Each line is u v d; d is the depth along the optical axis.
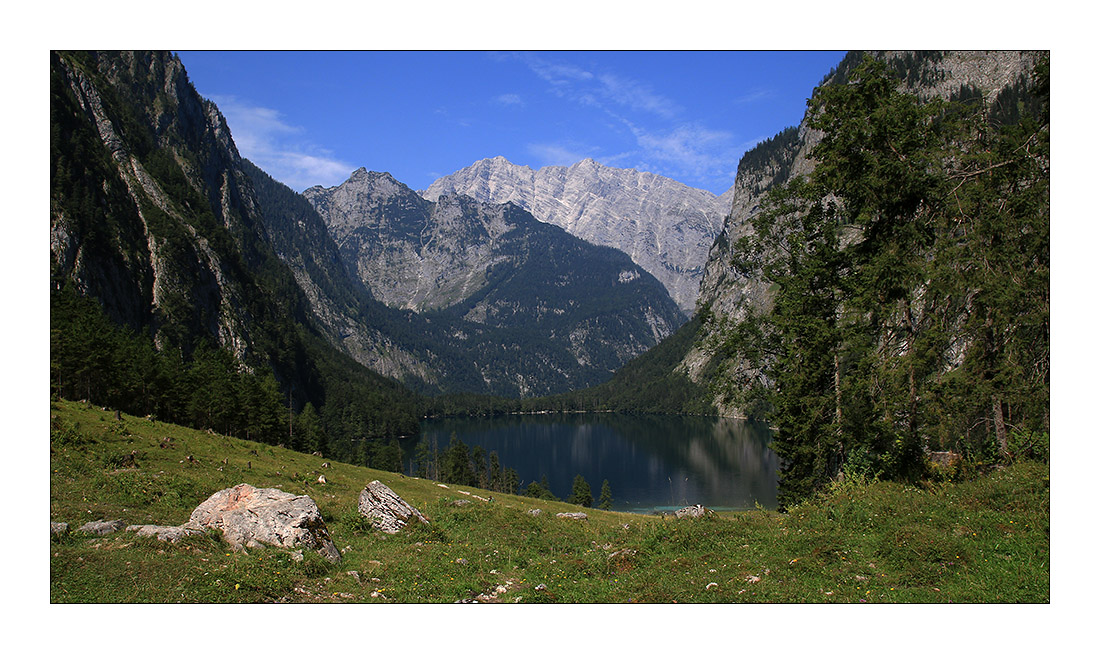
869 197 27.28
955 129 26.39
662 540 18.75
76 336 66.44
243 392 86.75
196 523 17.69
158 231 186.38
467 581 15.56
